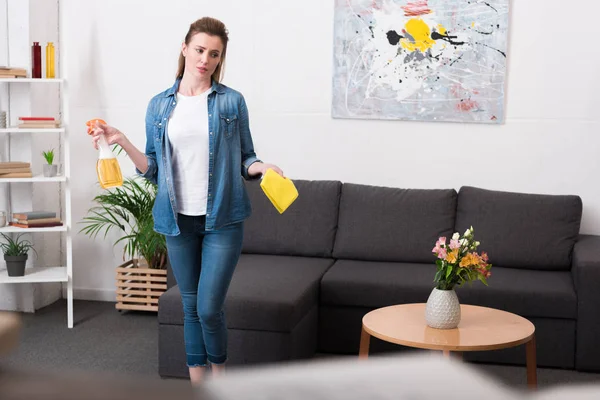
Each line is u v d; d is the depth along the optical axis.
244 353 3.37
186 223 2.86
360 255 4.38
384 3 4.62
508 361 3.79
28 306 4.84
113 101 5.02
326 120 4.78
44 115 4.93
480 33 4.52
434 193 4.42
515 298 3.73
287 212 4.52
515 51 4.53
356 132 4.75
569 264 4.16
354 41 4.68
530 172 4.57
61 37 5.07
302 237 4.46
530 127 4.55
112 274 5.18
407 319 3.12
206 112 2.83
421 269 4.14
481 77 4.55
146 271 4.66
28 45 4.63
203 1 4.86
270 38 4.80
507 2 4.48
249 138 2.96
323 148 4.80
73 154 5.10
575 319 3.70
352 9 4.66
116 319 4.68
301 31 4.76
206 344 2.95
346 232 4.41
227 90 2.90
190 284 2.97
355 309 3.91
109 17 4.97
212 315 2.88
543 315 3.72
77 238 5.19
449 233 4.34
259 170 2.87
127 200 4.92
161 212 2.87
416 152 4.69
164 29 4.92
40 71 4.54
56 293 5.19
